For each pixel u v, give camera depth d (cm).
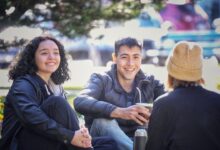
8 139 571
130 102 652
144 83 660
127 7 995
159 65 916
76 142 547
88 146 552
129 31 973
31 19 1008
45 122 547
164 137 520
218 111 520
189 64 535
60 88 642
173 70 538
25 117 553
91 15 1013
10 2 1002
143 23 967
